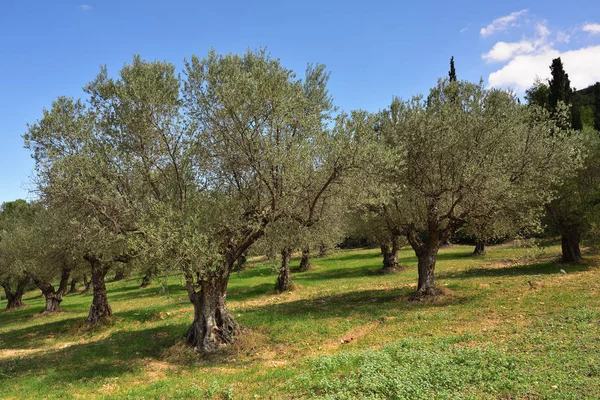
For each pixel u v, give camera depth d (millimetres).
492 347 10070
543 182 17984
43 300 44469
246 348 13891
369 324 15531
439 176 17766
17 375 13188
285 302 23594
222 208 13539
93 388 10945
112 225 13328
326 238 20172
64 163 12852
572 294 16125
